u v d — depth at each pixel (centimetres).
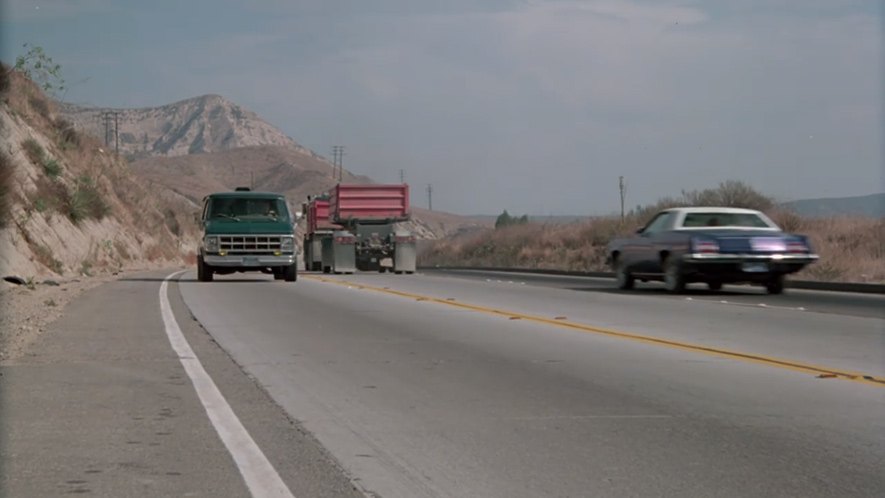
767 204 5188
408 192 4634
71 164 5294
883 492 736
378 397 1120
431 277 4053
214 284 3331
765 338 1678
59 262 3631
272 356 1449
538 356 1458
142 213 6781
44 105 5391
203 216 3522
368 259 4609
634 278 3005
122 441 888
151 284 3275
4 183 3306
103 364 1348
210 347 1541
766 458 838
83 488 738
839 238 4406
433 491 739
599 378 1253
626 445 887
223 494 724
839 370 1314
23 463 809
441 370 1323
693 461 828
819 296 2714
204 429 939
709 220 2823
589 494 731
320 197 5078
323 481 762
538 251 6569
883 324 1902
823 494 731
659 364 1373
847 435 925
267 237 3425
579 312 2189
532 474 788
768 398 1112
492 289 3067
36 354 1443
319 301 2523
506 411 1041
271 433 930
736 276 2644
